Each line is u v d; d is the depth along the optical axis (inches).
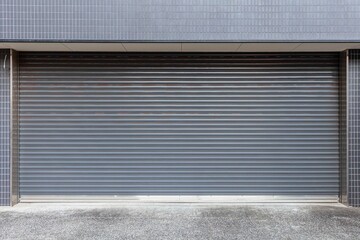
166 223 185.8
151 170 225.3
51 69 223.8
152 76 225.1
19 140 223.5
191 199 225.0
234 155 225.0
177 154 225.5
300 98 225.0
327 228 177.8
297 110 225.0
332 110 224.4
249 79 225.1
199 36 205.5
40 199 224.7
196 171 224.8
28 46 211.0
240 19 205.8
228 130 225.3
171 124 224.8
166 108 224.7
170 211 207.5
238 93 225.1
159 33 205.0
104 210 209.6
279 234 169.5
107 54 224.5
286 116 223.6
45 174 224.5
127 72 225.3
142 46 212.1
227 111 225.3
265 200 223.8
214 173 224.4
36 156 224.4
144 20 205.2
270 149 224.2
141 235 168.7
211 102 224.8
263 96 224.1
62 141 224.8
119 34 204.4
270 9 205.9
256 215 199.5
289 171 223.9
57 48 216.1
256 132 224.2
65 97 224.7
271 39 205.0
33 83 223.6
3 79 215.9
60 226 181.3
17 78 222.2
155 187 225.3
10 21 203.5
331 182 223.8
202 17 205.8
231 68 225.1
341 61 222.5
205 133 224.7
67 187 225.1
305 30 204.8
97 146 224.8
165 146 225.1
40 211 207.3
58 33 203.5
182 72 225.0
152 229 176.7
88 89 224.5
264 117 224.1
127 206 218.2
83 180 225.1
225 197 225.0
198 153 225.3
